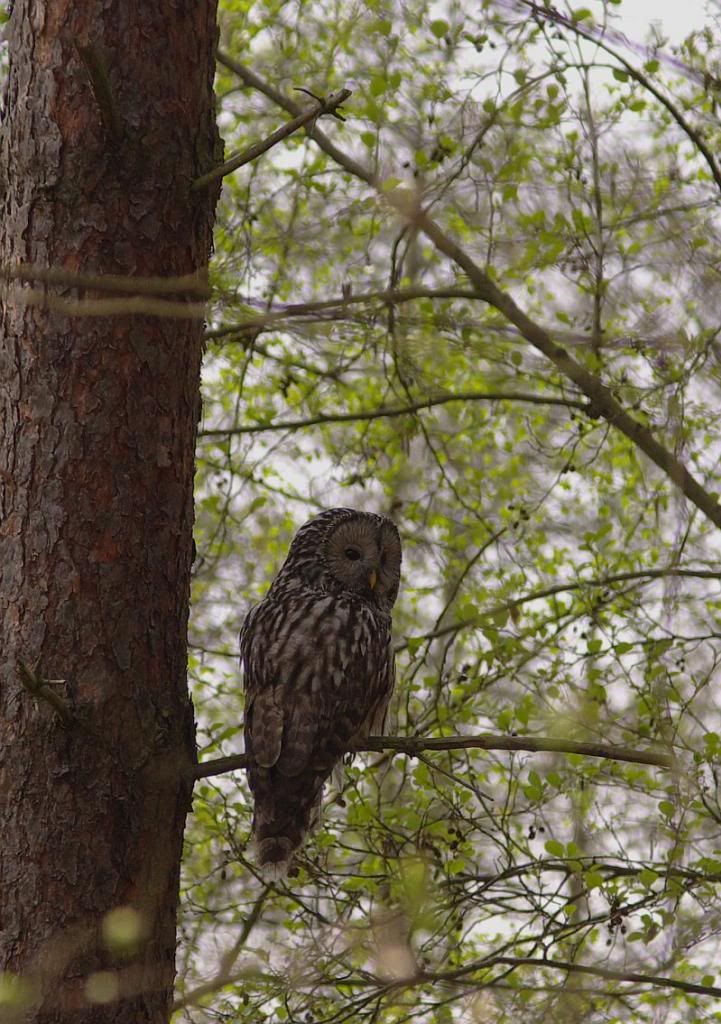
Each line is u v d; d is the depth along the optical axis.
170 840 7.98
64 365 7.95
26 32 8.26
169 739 7.95
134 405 8.03
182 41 8.41
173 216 8.27
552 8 13.76
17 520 7.87
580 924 11.41
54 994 7.43
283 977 10.89
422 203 13.47
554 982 12.01
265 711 10.44
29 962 7.48
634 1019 11.98
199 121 8.50
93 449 7.92
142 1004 7.66
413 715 13.47
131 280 7.74
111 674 7.78
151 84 8.26
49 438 7.91
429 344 14.27
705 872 11.84
